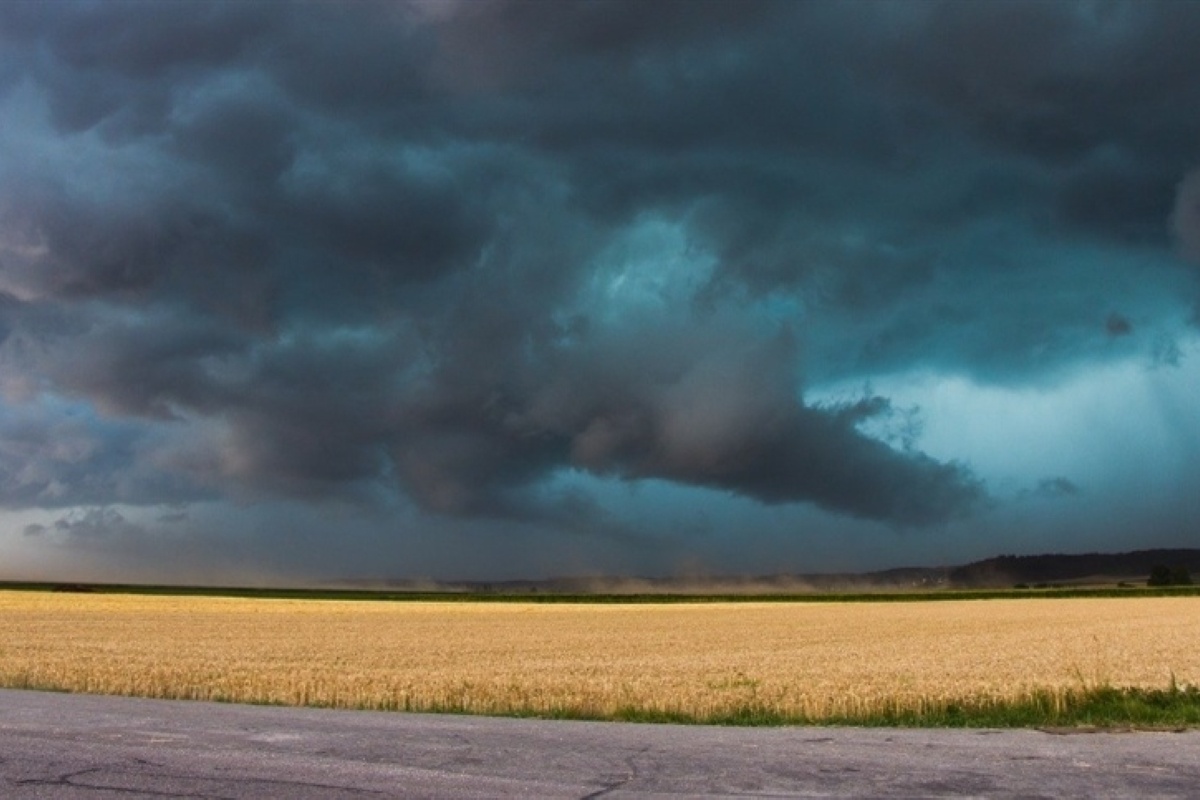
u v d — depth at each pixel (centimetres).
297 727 1254
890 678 2794
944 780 930
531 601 12838
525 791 878
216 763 1002
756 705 1938
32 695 1684
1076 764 1012
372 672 2948
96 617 6788
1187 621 6588
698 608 10081
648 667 3234
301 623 6481
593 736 1193
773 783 915
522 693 2297
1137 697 1680
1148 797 862
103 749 1081
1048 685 2562
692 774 954
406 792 873
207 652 3797
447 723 1312
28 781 919
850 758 1042
